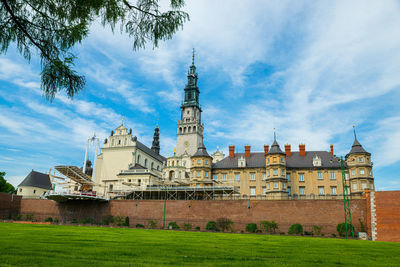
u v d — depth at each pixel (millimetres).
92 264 9969
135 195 70125
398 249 21438
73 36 8453
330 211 49125
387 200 43906
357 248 20781
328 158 72125
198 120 123125
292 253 15891
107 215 60344
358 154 66500
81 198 61562
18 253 12070
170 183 69688
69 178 73000
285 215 51250
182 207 56969
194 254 13680
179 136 117812
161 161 105750
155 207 58562
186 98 124438
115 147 87000
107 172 85312
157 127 120875
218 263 11195
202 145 76438
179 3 8734
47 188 90688
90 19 8688
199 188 64500
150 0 8672
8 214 64812
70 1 8391
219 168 75000
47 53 8500
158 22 8781
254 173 72938
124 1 8656
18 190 85438
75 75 8672
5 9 8047
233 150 78188
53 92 8586
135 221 58812
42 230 28734
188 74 128500
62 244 16297
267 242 23875
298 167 71062
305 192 69188
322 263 12312
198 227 52656
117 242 18844
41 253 12281
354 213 47469
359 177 65312
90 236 23391
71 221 62062
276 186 67875
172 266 10164
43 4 8320
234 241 23641
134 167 80375
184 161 102125
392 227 42438
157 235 28016
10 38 8242
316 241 27406
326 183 68750
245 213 53375
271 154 70000
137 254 12961
